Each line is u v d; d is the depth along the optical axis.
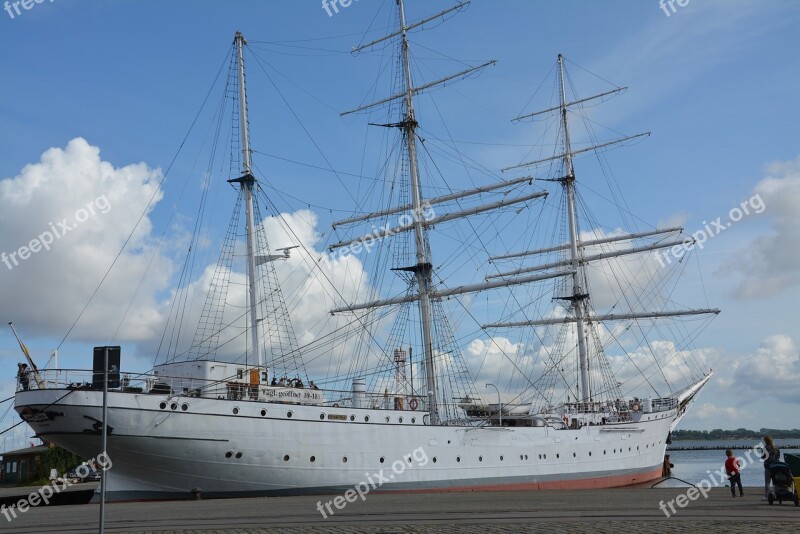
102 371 15.84
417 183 60.16
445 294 61.12
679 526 21.05
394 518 25.14
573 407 64.00
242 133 50.03
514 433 50.94
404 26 61.75
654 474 66.94
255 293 47.56
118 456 36.72
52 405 35.38
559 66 79.06
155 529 22.89
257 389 40.75
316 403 43.78
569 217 76.44
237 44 51.16
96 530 23.03
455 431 47.22
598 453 58.19
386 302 60.28
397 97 61.56
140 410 36.19
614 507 28.25
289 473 39.91
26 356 38.06
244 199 49.47
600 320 76.88
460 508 29.00
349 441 42.09
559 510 27.20
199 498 38.34
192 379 38.91
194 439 37.31
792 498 27.22
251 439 38.78
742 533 19.27
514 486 50.12
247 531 21.81
